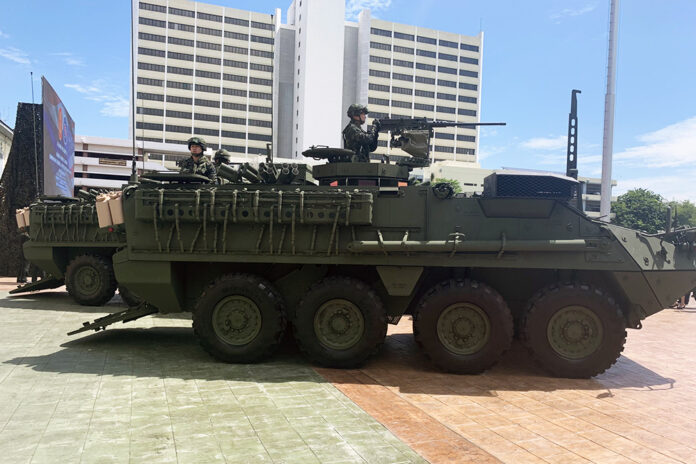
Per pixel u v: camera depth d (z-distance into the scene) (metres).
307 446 3.87
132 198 6.65
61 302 11.84
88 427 4.16
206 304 6.36
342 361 6.24
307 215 6.25
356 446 3.90
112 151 55.50
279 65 77.88
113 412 4.53
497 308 6.02
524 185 6.61
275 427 4.26
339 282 6.21
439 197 6.36
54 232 11.43
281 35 76.81
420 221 6.39
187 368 6.16
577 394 5.53
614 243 6.16
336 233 6.32
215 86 76.06
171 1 74.50
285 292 6.87
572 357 6.13
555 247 6.05
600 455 3.88
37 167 17.27
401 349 7.58
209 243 6.49
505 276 6.78
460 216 6.38
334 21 69.88
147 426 4.21
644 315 6.39
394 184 7.67
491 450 3.93
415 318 6.25
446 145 85.56
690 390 5.77
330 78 69.81
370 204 6.24
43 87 14.83
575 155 8.30
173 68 74.69
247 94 77.38
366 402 5.02
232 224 6.44
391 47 81.62
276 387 5.44
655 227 54.38
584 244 6.05
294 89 75.62
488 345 6.07
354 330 6.29
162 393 5.12
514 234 6.32
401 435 4.18
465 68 86.38
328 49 69.75
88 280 11.21
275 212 6.30
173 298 6.88
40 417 4.37
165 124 74.38
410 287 6.32
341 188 6.54
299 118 71.25
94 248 11.72
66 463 3.48
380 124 8.08
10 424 4.20
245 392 5.23
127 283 6.65
